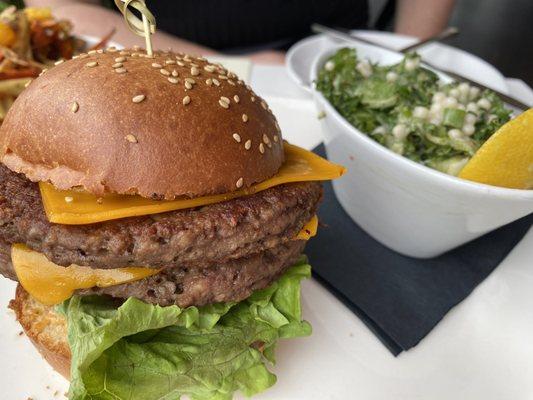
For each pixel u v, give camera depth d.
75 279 0.15
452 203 0.19
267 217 0.15
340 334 0.20
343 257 0.24
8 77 0.30
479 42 0.73
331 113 0.22
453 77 0.27
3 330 0.19
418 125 0.23
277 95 0.35
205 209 0.15
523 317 0.22
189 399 0.17
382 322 0.20
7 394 0.17
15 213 0.14
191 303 0.15
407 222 0.22
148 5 0.47
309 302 0.22
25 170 0.14
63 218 0.13
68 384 0.18
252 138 0.15
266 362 0.19
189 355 0.16
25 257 0.15
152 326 0.15
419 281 0.23
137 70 0.14
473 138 0.23
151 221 0.14
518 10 0.82
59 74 0.14
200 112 0.14
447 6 0.52
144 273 0.15
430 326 0.21
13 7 0.33
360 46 0.31
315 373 0.19
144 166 0.13
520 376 0.19
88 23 0.45
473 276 0.23
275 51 0.48
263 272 0.16
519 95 0.38
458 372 0.19
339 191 0.26
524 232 0.26
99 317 0.15
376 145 0.20
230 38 0.49
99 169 0.13
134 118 0.13
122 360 0.15
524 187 0.19
